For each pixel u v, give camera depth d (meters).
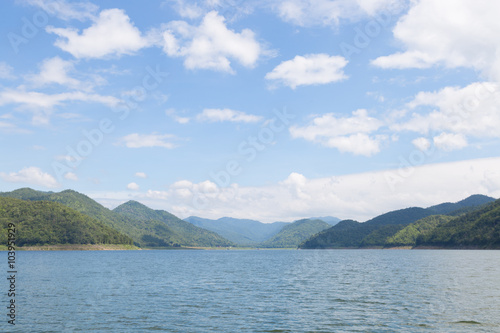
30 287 60.22
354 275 85.00
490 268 99.50
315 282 69.94
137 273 90.75
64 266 115.38
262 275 87.31
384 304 43.84
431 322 33.94
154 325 33.22
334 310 40.28
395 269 101.19
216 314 38.19
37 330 31.42
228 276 84.25
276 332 30.81
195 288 60.56
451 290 55.28
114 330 31.48
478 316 36.41
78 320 35.16
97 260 162.88
